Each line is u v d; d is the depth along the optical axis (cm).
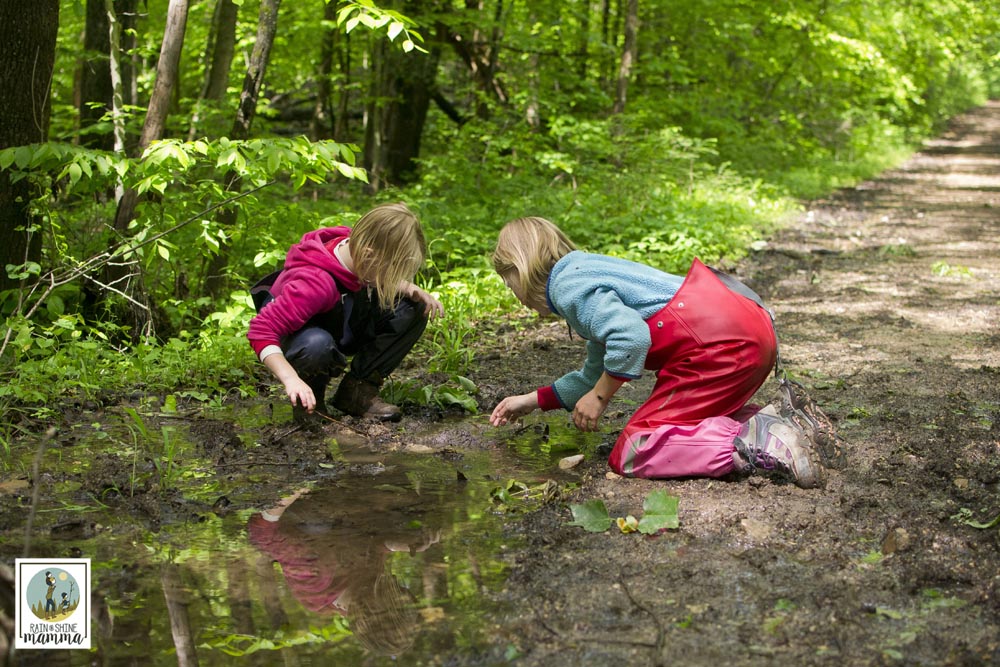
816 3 2002
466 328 609
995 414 417
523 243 343
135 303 512
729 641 219
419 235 380
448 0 1344
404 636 225
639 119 1372
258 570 265
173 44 559
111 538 288
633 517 293
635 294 335
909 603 238
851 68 2188
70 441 386
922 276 866
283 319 370
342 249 384
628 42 1444
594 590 247
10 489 329
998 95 6062
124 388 468
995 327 629
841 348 569
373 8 505
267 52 621
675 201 1141
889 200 1709
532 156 1210
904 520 292
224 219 603
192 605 244
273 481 344
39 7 501
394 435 405
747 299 344
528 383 495
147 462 361
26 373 442
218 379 486
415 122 1429
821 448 341
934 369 508
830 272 895
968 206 1587
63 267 526
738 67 2078
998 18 2645
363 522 302
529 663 211
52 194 540
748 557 266
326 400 446
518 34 1340
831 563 262
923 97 3853
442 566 266
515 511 310
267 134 964
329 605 243
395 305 413
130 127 679
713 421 332
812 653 213
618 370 326
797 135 2319
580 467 361
